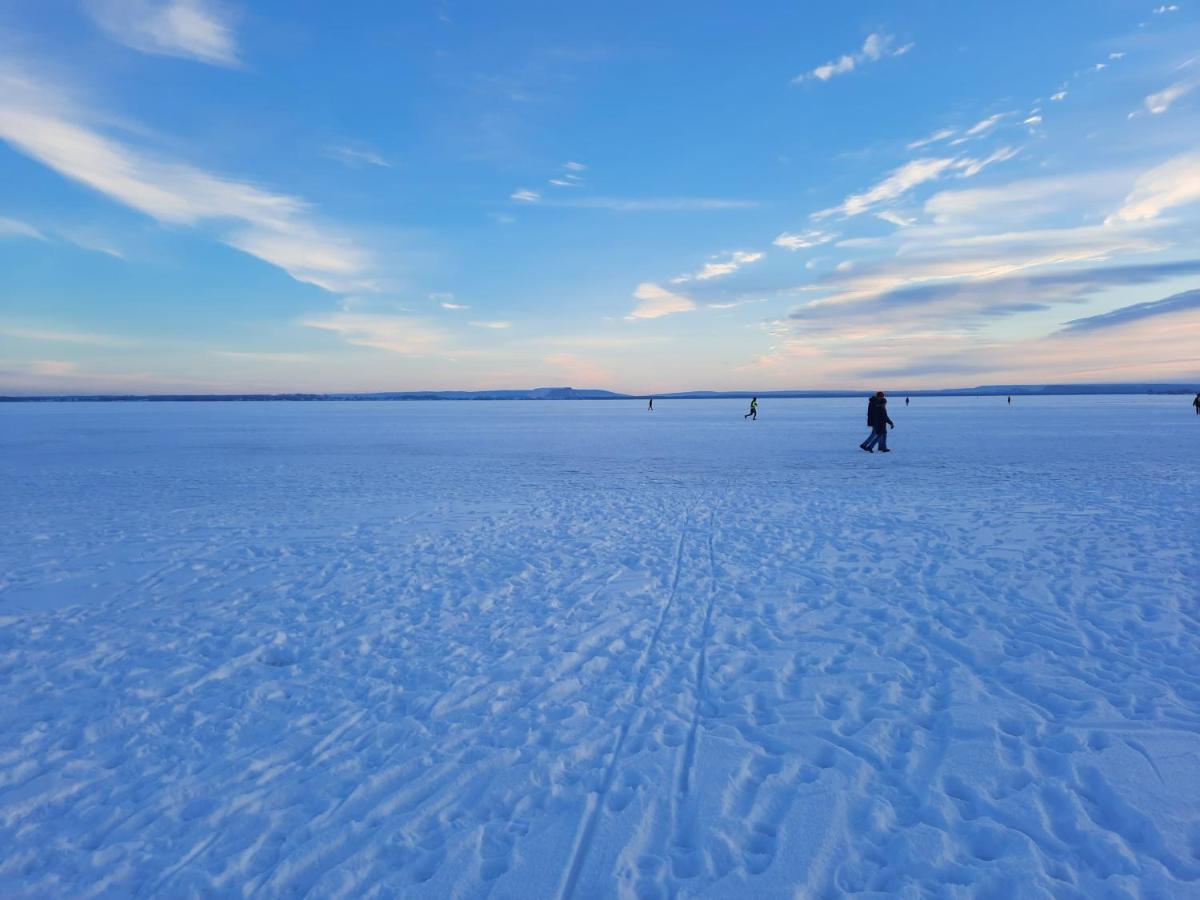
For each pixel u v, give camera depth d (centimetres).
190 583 753
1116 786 348
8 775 383
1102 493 1241
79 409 10456
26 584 752
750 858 308
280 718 445
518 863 305
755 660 522
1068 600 636
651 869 303
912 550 845
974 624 584
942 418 4469
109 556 877
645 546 902
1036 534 911
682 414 6494
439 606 665
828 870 299
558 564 816
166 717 448
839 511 1123
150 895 293
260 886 297
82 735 426
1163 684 463
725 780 366
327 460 2119
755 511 1143
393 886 295
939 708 441
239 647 566
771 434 3167
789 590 695
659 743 405
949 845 311
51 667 530
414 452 2391
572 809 345
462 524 1066
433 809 347
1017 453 2031
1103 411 5544
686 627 595
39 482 1612
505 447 2586
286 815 344
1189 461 1755
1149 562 760
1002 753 383
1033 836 315
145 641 582
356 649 559
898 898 281
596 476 1659
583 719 436
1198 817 323
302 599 693
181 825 339
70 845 325
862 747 395
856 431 3322
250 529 1039
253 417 6272
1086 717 420
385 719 441
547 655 539
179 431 3847
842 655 530
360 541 951
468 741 412
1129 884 282
